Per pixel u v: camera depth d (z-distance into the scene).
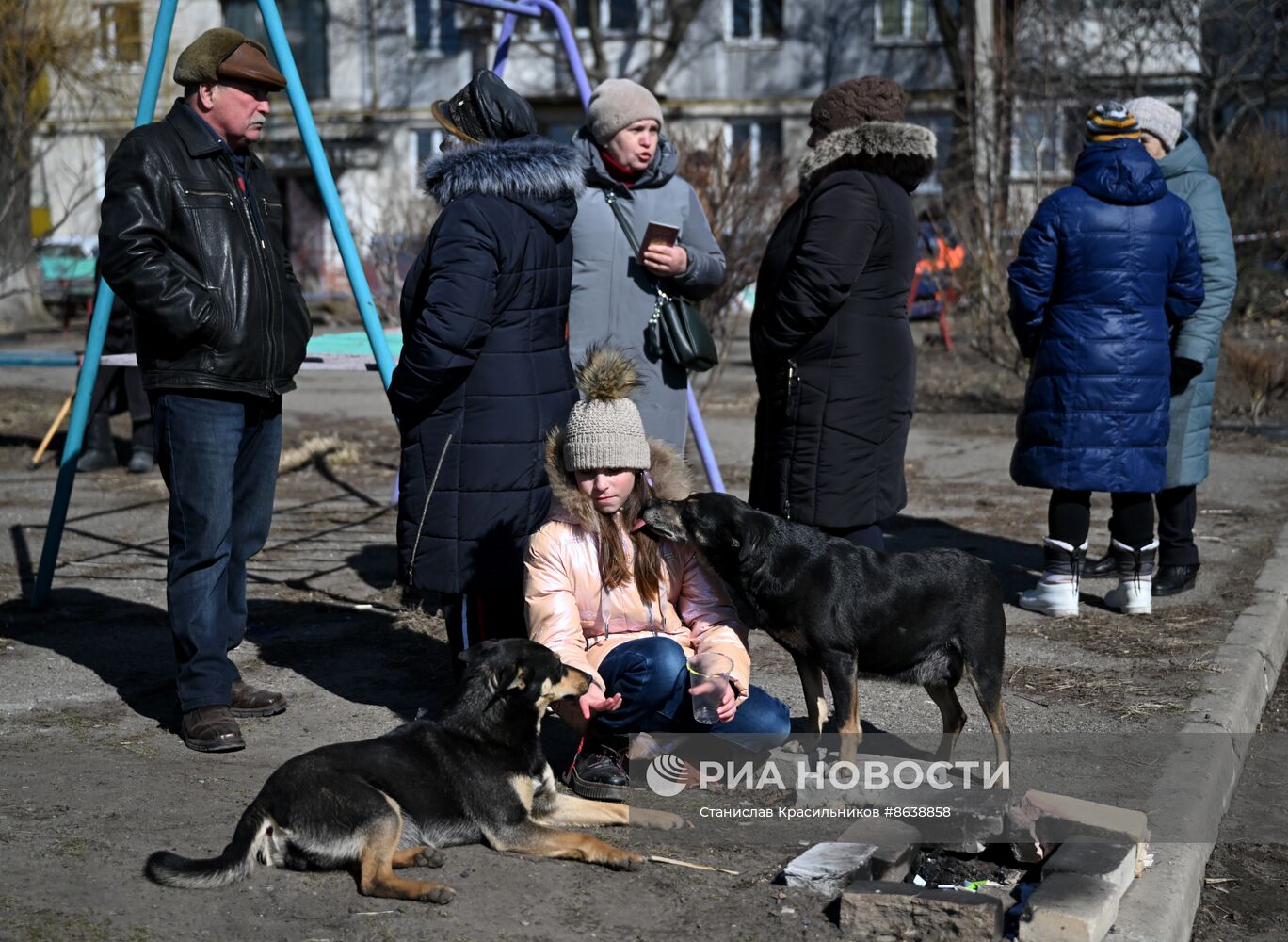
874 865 3.35
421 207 17.53
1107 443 5.77
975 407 13.80
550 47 31.36
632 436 3.85
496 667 3.47
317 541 7.84
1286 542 7.49
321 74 33.12
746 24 31.39
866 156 4.73
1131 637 5.70
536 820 3.62
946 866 3.52
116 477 9.98
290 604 6.36
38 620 6.05
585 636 4.05
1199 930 3.51
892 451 4.86
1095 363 5.74
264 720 4.69
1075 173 5.90
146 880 3.29
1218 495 8.98
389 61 32.78
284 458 10.52
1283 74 20.97
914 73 30.56
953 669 3.95
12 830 3.59
